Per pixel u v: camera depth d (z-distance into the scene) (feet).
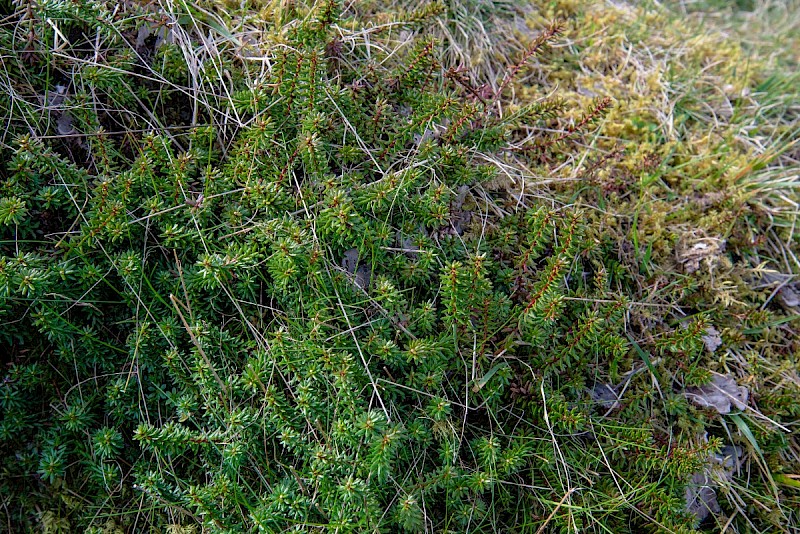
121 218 2.07
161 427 2.08
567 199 2.47
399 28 2.53
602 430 2.18
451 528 2.06
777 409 2.37
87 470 2.06
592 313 2.15
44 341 2.08
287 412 2.03
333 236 2.11
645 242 2.49
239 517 2.00
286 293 2.10
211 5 2.38
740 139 2.79
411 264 2.17
